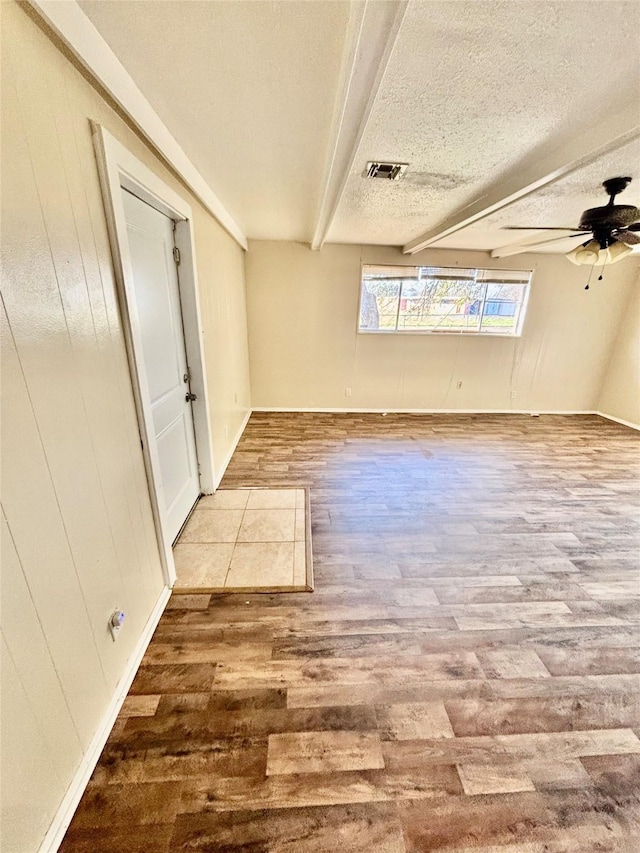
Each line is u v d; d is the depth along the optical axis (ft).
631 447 14.32
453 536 8.38
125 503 4.91
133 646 5.06
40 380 3.30
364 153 6.66
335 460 12.47
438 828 3.60
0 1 2.84
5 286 2.91
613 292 17.33
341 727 4.45
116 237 4.58
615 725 4.59
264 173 7.84
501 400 18.78
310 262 16.15
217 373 10.74
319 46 4.02
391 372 17.98
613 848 3.51
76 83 3.82
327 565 7.30
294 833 3.54
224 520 8.79
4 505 2.87
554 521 9.09
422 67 4.28
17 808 2.96
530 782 3.99
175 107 5.29
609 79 4.48
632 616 6.30
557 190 8.43
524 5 3.36
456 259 16.63
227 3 3.44
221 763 4.05
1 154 2.87
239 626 5.83
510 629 5.95
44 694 3.27
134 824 3.55
